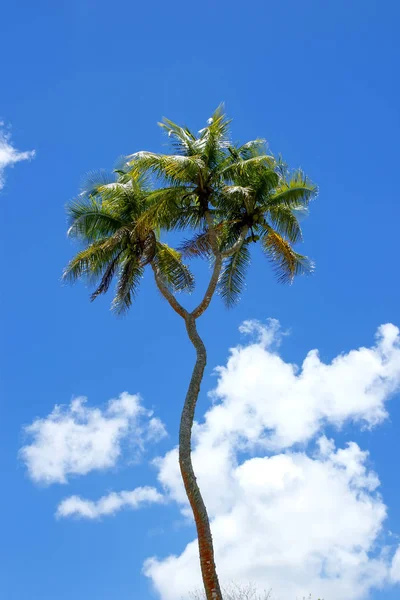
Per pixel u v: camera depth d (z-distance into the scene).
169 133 28.89
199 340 26.84
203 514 23.19
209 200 29.02
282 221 29.66
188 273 30.27
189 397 25.27
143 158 27.67
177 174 27.88
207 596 22.20
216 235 29.19
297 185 29.19
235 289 30.19
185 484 23.64
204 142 28.69
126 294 29.50
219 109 29.44
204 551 22.67
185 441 24.31
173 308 27.72
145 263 28.91
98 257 29.42
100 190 28.97
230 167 28.44
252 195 28.80
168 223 29.09
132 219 29.67
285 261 30.48
